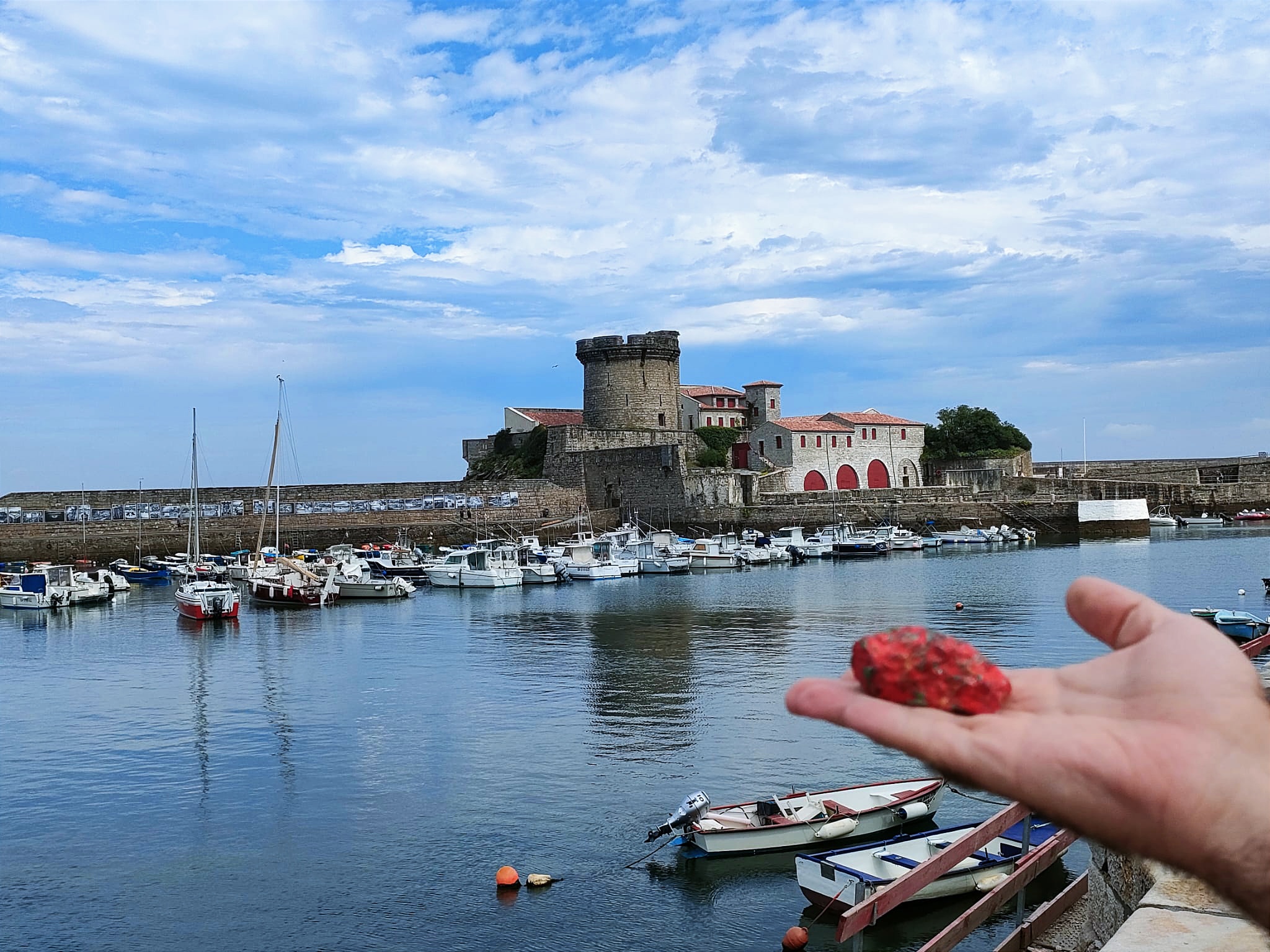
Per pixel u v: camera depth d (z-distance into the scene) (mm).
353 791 24453
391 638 48875
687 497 108312
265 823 22531
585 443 116062
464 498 107250
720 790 23578
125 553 89062
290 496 101750
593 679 36906
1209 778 1838
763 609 57625
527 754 26938
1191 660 2057
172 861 20625
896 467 124500
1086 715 2027
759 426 119500
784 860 19844
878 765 25000
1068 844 13117
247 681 38062
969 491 116125
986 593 62312
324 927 17812
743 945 16828
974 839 12352
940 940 11383
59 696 36094
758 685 35031
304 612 60500
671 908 18125
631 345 118625
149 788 25062
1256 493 123938
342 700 34125
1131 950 6113
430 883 19344
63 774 26297
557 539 103625
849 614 53969
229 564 83312
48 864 20578
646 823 21812
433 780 25016
